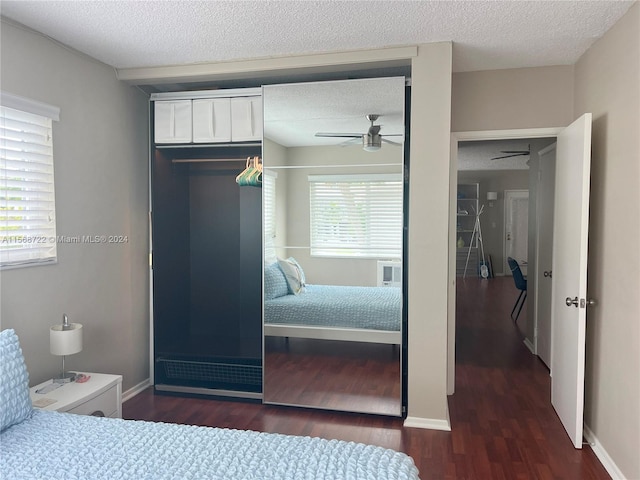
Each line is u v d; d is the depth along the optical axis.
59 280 2.94
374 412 3.35
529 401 3.60
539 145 4.89
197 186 4.09
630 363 2.38
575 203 2.91
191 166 4.08
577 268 2.84
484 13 2.54
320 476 1.60
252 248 4.02
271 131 3.47
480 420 3.26
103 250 3.34
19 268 2.64
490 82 3.54
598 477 2.54
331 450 1.80
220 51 3.14
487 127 3.56
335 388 3.43
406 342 3.42
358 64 3.20
